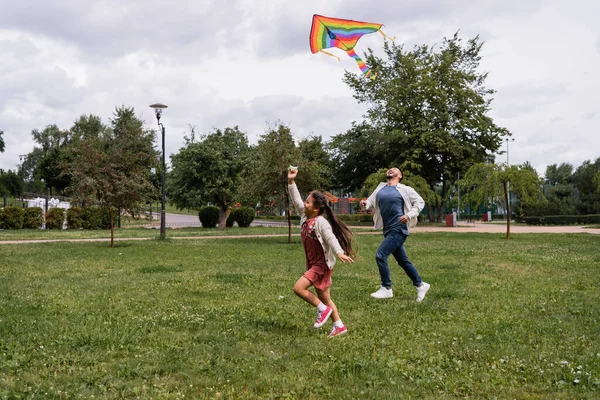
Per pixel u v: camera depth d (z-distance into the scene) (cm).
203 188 3634
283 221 5278
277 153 2058
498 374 447
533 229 3388
